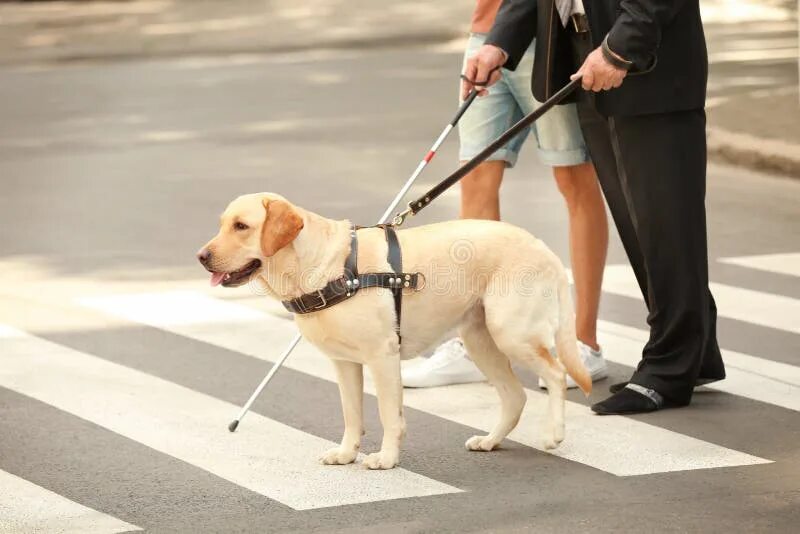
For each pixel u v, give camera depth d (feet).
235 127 80.74
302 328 27.96
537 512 25.45
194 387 34.86
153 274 47.60
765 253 49.03
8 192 63.16
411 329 28.19
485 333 29.37
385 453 28.40
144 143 75.97
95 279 46.96
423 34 133.69
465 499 26.32
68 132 80.48
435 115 83.56
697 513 25.17
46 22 159.74
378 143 74.02
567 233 51.72
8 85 103.60
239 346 38.75
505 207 56.70
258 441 30.48
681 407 32.48
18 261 49.80
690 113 32.01
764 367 35.70
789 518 24.80
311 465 28.73
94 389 34.71
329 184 62.64
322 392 34.37
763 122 71.36
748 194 60.08
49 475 28.27
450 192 60.59
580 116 33.78
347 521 25.21
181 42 132.98
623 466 28.17
